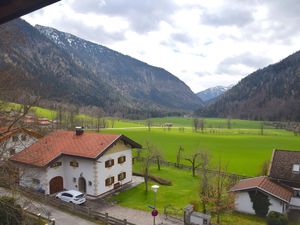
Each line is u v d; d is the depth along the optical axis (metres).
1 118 19.17
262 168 48.62
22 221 20.62
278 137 108.56
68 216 28.62
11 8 3.33
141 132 114.25
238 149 80.00
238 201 34.41
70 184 37.69
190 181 45.84
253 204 33.53
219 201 30.59
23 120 21.20
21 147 38.97
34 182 33.72
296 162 38.06
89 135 39.78
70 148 37.84
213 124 180.50
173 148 80.00
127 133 109.94
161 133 113.19
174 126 173.12
